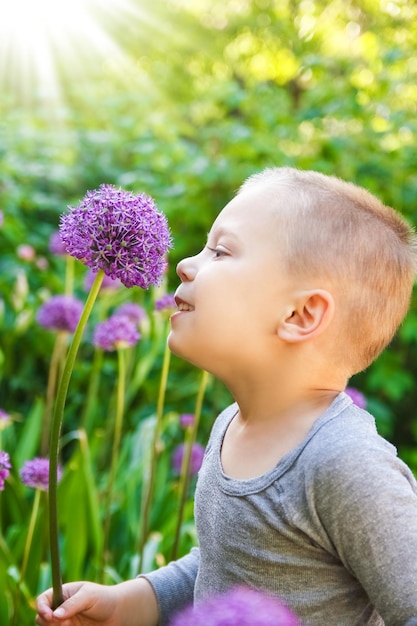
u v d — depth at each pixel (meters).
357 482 0.92
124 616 1.21
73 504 1.96
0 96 4.48
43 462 1.59
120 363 1.89
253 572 1.00
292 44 4.88
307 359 1.04
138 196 1.01
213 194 3.81
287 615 0.67
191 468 2.26
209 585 1.06
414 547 0.90
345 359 1.06
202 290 1.05
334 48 4.55
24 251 3.21
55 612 1.12
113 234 0.98
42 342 3.32
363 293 1.04
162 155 3.94
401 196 3.62
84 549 1.94
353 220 1.06
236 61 5.92
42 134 4.09
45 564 1.88
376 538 0.91
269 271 1.03
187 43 6.07
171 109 4.88
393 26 3.63
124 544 2.21
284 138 3.97
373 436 0.98
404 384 3.48
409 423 3.82
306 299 1.02
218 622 0.64
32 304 3.25
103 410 3.33
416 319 3.44
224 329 1.04
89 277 2.77
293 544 0.97
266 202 1.07
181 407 3.31
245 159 3.91
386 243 1.07
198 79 5.95
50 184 4.20
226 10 5.97
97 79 5.50
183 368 3.40
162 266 1.02
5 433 2.52
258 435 1.05
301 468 0.96
